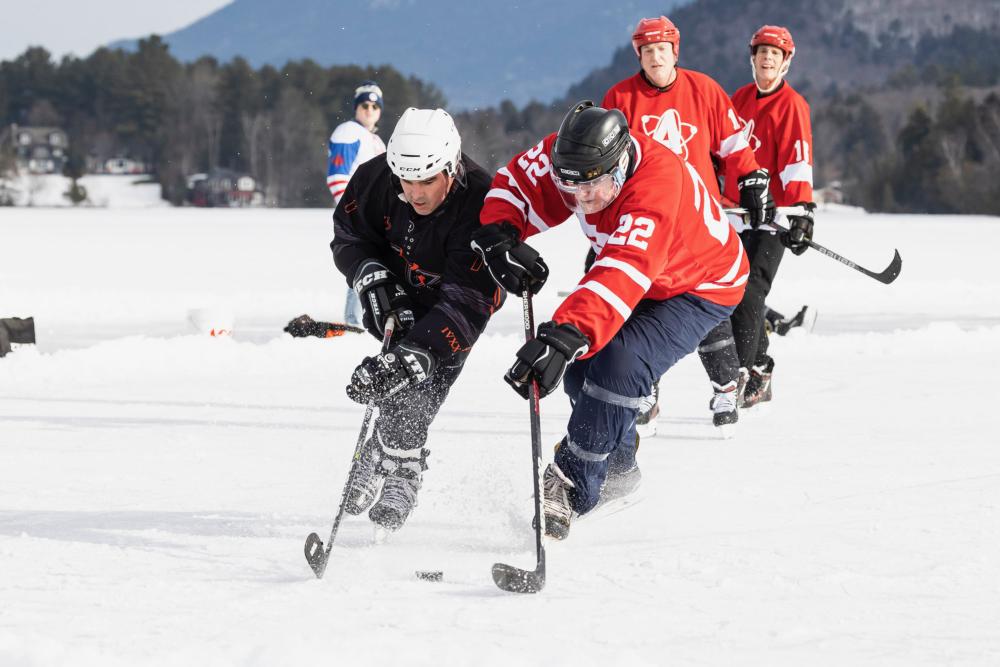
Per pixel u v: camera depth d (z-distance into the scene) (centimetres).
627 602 609
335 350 1945
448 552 745
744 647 533
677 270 773
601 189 729
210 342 1953
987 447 1118
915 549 726
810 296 3033
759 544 748
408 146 746
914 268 3922
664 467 1048
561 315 705
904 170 18212
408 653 507
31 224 6469
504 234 757
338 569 694
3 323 1833
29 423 1301
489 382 1680
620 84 1227
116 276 3612
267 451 1134
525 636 547
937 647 533
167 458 1092
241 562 706
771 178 1398
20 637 516
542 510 690
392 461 808
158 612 584
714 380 1217
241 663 498
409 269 824
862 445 1145
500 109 16475
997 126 16862
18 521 817
